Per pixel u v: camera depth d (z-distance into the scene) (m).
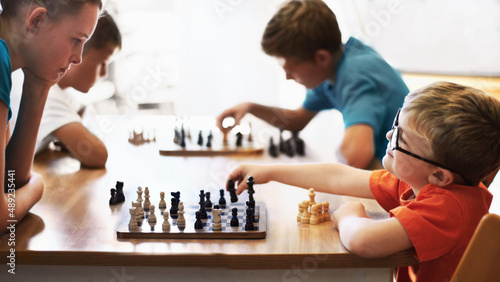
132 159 1.69
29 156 1.18
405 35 3.71
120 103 3.11
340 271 1.00
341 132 2.45
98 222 1.13
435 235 0.95
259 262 0.96
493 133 0.97
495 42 3.70
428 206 0.98
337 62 1.86
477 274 0.88
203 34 3.28
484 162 0.99
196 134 2.02
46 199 1.28
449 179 1.00
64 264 0.98
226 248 0.99
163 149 1.77
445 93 1.00
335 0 3.37
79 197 1.30
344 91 1.76
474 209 1.00
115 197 1.25
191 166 1.61
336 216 1.10
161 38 3.23
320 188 1.26
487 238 0.86
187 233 1.04
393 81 1.79
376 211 1.20
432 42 3.76
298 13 1.81
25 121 1.16
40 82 1.15
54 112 1.59
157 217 1.14
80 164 1.61
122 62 3.12
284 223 1.13
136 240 1.04
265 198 1.31
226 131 1.95
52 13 1.09
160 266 0.98
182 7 3.23
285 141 1.89
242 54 3.32
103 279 1.02
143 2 3.16
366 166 1.62
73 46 1.14
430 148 0.99
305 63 1.85
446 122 0.96
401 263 0.97
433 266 1.02
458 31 3.73
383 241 0.95
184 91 3.34
